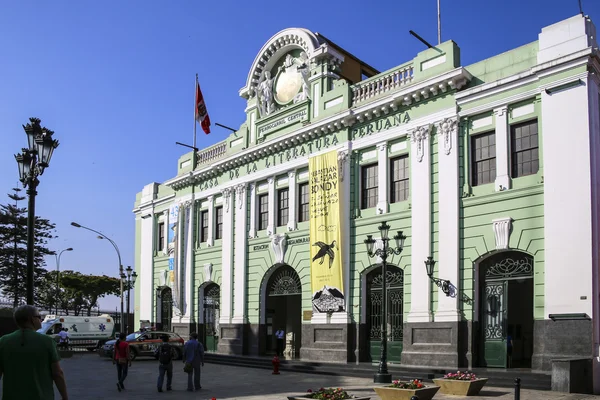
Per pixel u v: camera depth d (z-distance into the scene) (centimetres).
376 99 2519
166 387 1958
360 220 2556
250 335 3075
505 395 1594
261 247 3073
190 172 3600
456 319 2116
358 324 2502
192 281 3562
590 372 1728
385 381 1844
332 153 2672
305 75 2936
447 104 2255
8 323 3119
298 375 2344
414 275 2288
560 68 1931
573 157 1877
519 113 2069
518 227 2008
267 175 3064
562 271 1853
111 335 4519
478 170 2180
